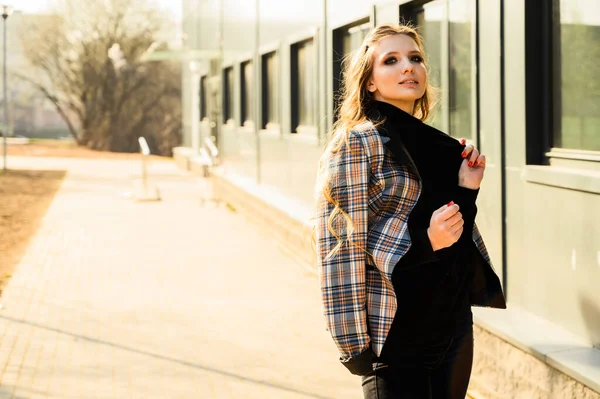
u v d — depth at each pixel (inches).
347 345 96.2
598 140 174.1
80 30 1871.3
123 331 257.9
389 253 95.0
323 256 97.3
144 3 1861.5
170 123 1939.0
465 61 235.3
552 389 164.2
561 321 182.4
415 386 99.3
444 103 250.4
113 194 746.2
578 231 174.1
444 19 250.2
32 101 2320.4
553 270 184.7
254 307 294.2
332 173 97.6
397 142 97.5
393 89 101.7
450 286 98.9
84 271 364.8
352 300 96.0
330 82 386.9
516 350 177.9
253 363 223.9
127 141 1920.5
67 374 212.2
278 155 510.9
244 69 670.5
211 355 231.6
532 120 194.9
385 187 98.0
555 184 180.5
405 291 97.1
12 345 240.1
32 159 1315.2
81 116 1908.2
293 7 464.1
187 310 289.0
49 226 523.2
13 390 198.2
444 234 93.3
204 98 1015.0
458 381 103.9
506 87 203.3
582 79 179.5
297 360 227.1
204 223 537.0
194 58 838.5
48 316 277.9
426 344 98.5
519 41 195.9
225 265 381.1
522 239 198.1
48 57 1911.9
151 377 210.5
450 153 101.7
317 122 414.6
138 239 465.1
